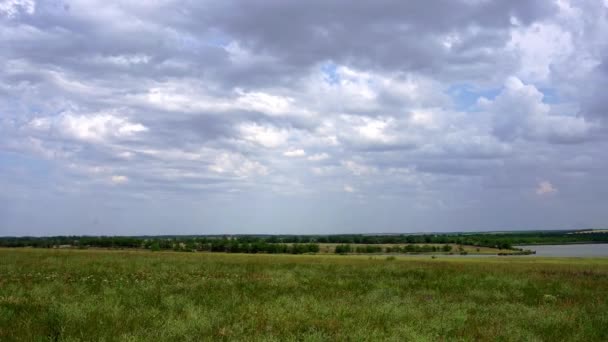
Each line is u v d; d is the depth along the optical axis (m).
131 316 10.64
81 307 11.16
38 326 9.41
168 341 8.70
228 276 22.44
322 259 41.69
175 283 18.53
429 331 10.17
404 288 19.22
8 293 14.20
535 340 9.60
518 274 25.95
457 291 18.36
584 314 12.80
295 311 12.09
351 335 9.45
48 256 32.75
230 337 9.12
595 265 36.75
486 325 11.06
